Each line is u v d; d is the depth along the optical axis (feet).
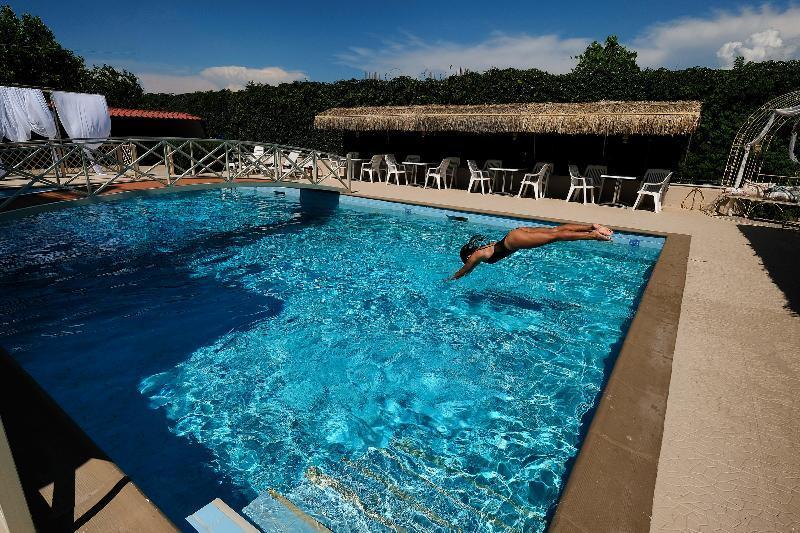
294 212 44.45
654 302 18.60
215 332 19.77
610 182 46.14
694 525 8.10
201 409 14.53
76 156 49.32
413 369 17.02
